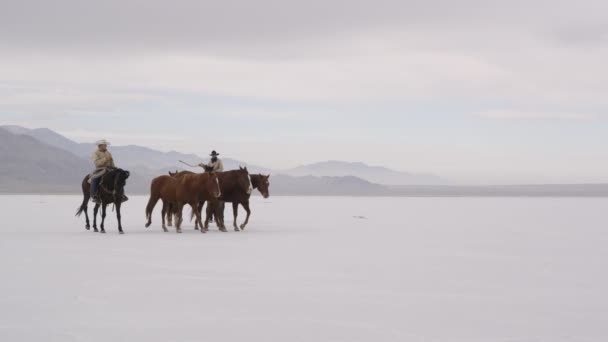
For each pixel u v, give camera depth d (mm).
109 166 23969
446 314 9797
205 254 16875
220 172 24812
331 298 10961
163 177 24703
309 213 43875
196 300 10703
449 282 12664
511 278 13234
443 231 26312
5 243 19516
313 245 19516
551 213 46469
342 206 61094
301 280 12750
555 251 18500
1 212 40969
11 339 8242
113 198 23312
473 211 50000
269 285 12156
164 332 8633
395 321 9336
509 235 24328
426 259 16281
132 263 15031
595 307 10359
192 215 25344
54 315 9547
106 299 10727
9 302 10438
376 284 12367
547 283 12633
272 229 26422
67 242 19922
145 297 10922
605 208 58562
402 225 30344
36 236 22094
